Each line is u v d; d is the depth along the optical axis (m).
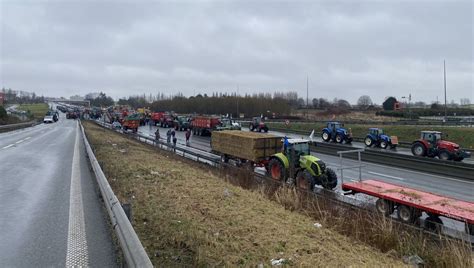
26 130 45.81
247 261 6.19
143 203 9.29
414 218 11.05
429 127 45.31
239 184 16.12
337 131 38.81
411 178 20.95
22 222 7.60
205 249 6.37
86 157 19.05
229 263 5.94
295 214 10.73
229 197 11.31
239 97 99.50
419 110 78.94
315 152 32.31
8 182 11.94
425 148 27.17
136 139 38.34
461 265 7.96
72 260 5.69
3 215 8.09
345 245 8.28
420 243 9.20
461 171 21.06
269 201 12.25
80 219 7.83
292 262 6.37
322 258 6.84
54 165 16.00
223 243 6.87
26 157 18.62
